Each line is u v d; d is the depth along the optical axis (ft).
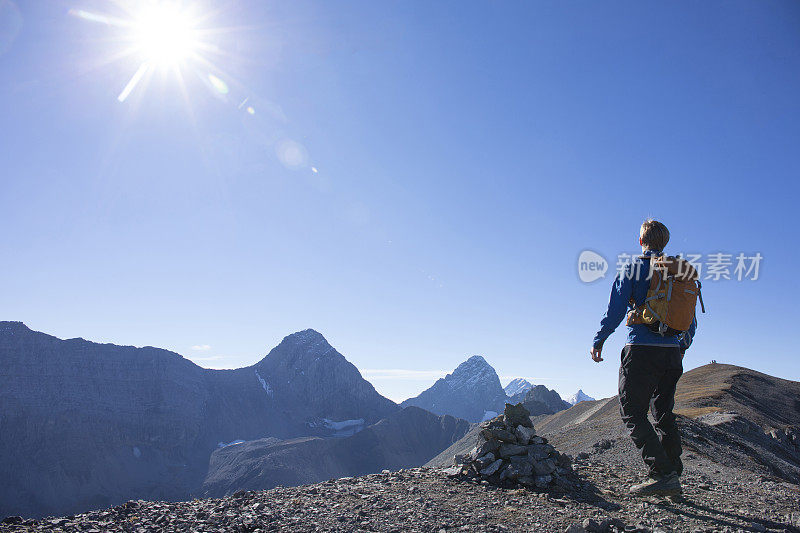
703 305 20.56
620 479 28.27
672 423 21.89
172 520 18.92
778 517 21.45
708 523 20.21
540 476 25.94
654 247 21.11
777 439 165.48
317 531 18.13
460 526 19.03
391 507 21.53
